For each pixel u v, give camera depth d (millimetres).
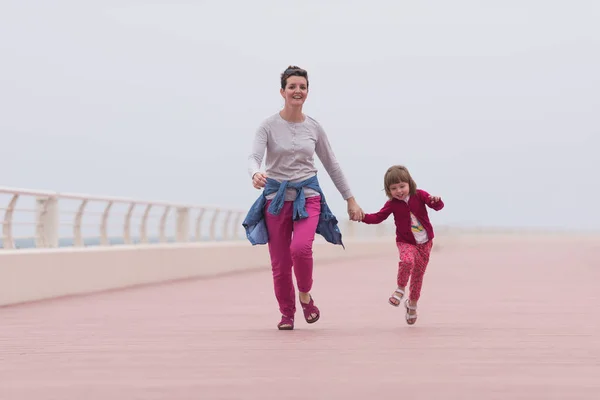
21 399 5379
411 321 9797
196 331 9453
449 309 12047
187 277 21312
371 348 7797
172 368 6641
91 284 16312
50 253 14812
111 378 6172
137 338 8797
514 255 37969
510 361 6914
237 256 25266
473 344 8062
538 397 5328
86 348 7977
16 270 13688
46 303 13711
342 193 9539
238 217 26672
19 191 14141
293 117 9203
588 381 5922
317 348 7824
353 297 14602
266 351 7629
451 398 5301
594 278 19766
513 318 10695
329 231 9359
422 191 9586
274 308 12633
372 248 42219
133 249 18250
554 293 15070
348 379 6035
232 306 13008
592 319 10523
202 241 23750
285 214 9227
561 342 8195
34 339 8781
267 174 9281
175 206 21531
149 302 13820
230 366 6719
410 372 6352
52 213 15789
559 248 53719
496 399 5266
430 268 25000
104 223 17812
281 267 9383
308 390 5602
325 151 9422
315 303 13352
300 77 9117
